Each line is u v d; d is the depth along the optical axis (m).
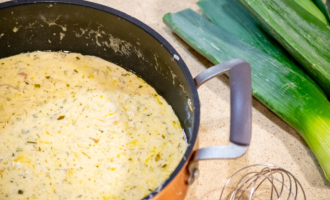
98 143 0.63
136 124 0.65
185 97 0.60
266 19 0.72
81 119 0.65
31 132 0.64
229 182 0.67
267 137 0.72
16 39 0.67
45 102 0.66
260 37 0.78
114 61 0.71
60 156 0.62
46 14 0.64
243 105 0.50
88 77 0.69
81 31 0.67
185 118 0.63
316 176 0.69
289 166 0.69
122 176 0.61
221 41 0.76
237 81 0.52
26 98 0.66
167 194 0.52
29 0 0.62
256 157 0.70
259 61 0.74
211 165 0.69
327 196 0.67
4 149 0.62
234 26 0.79
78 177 0.61
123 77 0.70
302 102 0.70
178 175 0.50
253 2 0.73
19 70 0.68
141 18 0.82
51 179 0.61
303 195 0.67
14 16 0.63
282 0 0.73
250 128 0.50
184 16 0.79
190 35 0.76
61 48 0.71
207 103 0.74
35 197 0.59
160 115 0.66
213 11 0.81
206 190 0.67
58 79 0.68
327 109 0.69
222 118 0.73
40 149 0.63
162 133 0.65
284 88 0.71
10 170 0.61
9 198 0.59
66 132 0.64
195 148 0.52
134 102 0.67
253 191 0.66
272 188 0.64
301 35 0.72
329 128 0.68
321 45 0.72
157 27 0.82
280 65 0.73
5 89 0.67
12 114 0.65
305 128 0.69
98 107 0.66
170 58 0.59
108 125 0.65
